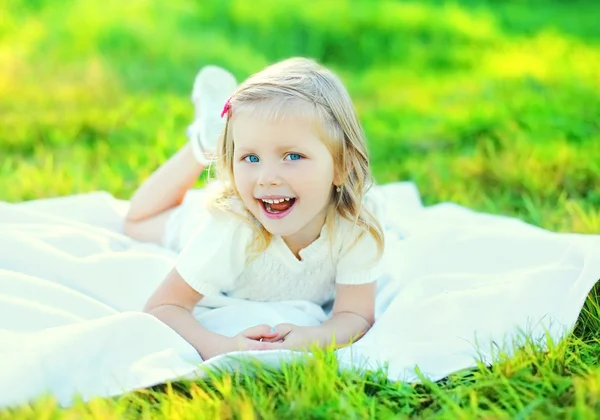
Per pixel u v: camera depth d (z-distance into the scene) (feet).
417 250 9.51
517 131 15.76
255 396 6.71
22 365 6.80
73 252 9.32
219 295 8.54
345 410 6.44
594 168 13.46
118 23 22.08
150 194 10.00
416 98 19.61
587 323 8.10
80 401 6.65
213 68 10.79
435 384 7.14
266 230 7.92
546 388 6.81
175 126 16.19
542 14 27.76
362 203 8.09
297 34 24.26
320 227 8.08
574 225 11.00
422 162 14.89
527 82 19.42
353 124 7.79
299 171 7.37
